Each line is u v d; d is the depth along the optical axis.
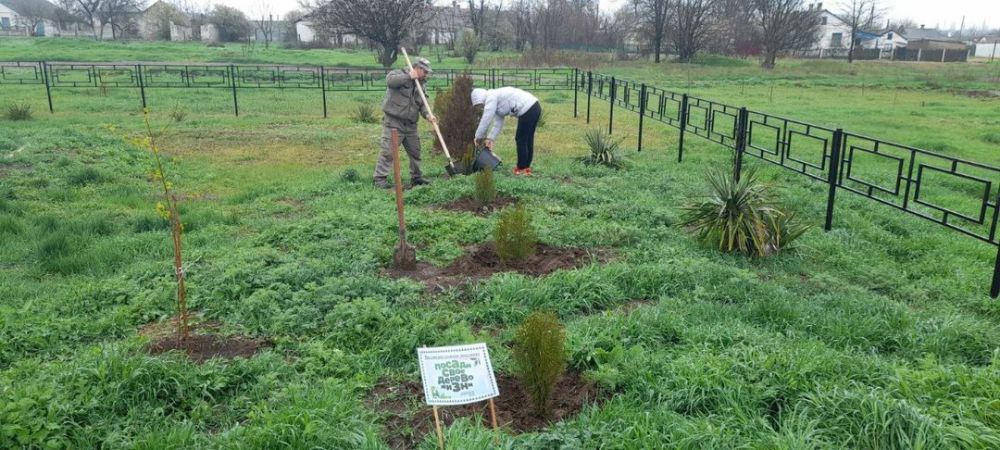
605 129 16.23
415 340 4.47
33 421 3.26
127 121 15.86
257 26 65.50
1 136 11.98
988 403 3.47
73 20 67.88
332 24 36.19
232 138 13.97
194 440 3.37
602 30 52.44
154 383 3.75
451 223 7.48
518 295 5.33
